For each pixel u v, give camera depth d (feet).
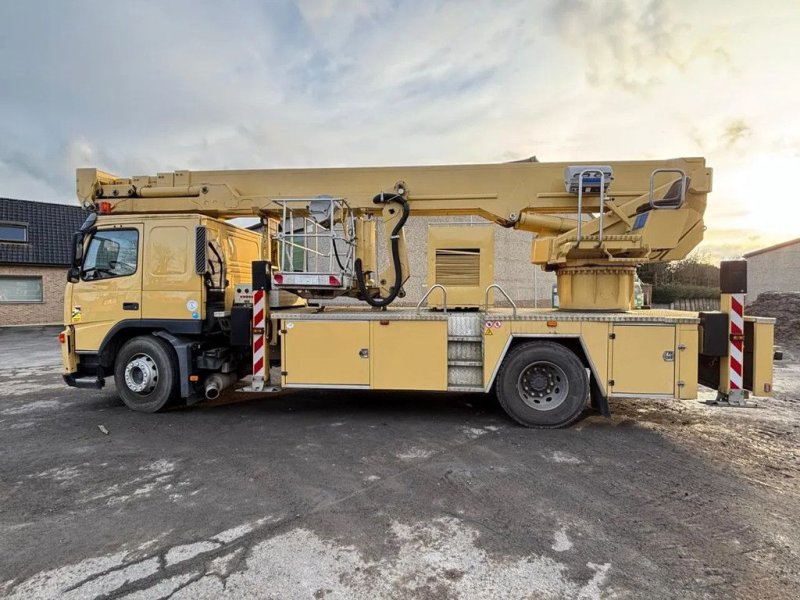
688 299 98.53
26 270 67.26
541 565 7.93
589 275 17.25
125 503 10.40
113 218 18.24
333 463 12.70
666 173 16.96
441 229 18.01
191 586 7.41
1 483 11.57
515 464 12.56
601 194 16.08
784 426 16.07
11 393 22.33
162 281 17.88
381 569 7.84
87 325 18.37
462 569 7.83
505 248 51.57
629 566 7.91
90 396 21.50
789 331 40.75
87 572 7.84
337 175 18.35
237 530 9.17
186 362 17.76
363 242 18.85
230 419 17.20
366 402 19.76
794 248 86.07
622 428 15.85
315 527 9.27
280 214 19.11
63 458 13.28
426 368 16.46
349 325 16.80
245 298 18.98
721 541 8.73
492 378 15.94
